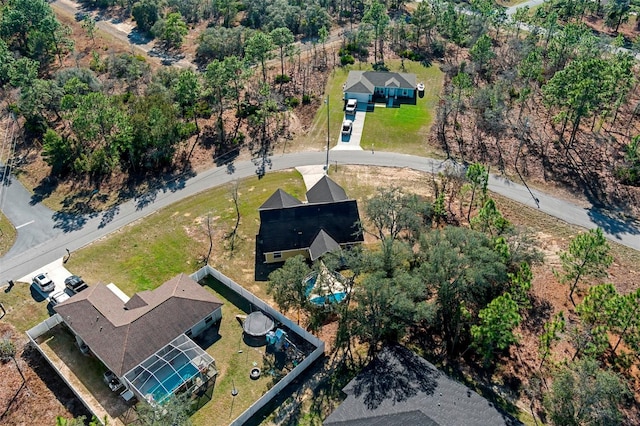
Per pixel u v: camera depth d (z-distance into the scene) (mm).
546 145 80000
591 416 40344
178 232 66188
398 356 47156
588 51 92875
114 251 63562
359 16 128750
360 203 69750
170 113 77500
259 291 57906
